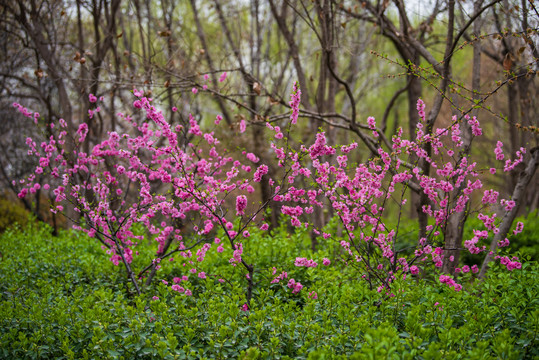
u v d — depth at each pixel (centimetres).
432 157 566
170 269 609
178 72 767
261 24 1191
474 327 359
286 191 504
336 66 825
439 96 576
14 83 1126
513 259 466
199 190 505
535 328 347
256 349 332
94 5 871
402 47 869
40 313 418
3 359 389
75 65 969
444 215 477
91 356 370
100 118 902
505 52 831
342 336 340
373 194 485
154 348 353
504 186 1032
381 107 2056
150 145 549
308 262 487
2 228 1139
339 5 776
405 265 466
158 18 1147
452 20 572
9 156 1242
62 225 1262
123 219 553
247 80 766
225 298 426
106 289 552
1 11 1009
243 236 516
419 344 316
